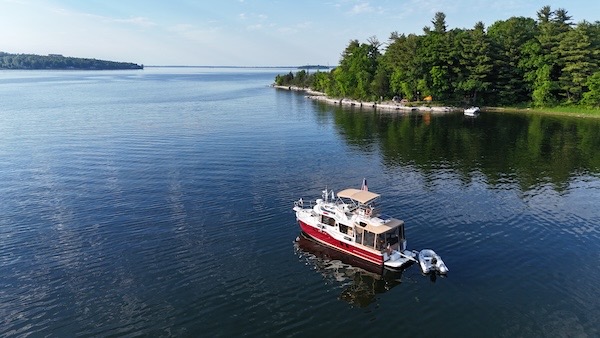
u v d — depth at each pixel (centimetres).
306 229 4509
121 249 4109
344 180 6456
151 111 14675
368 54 19950
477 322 3095
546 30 14738
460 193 5853
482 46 15162
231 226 4684
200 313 3164
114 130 10512
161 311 3181
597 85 13075
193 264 3866
